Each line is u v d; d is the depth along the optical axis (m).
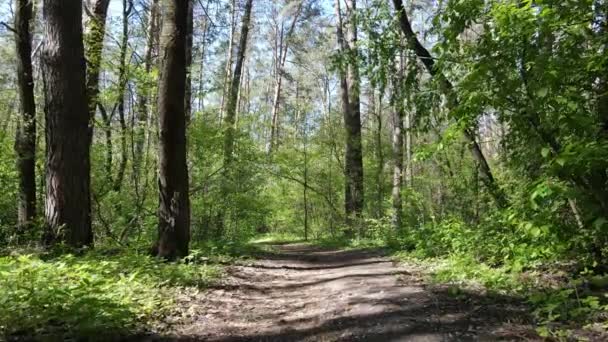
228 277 9.20
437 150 6.28
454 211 14.36
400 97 11.55
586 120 5.18
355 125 21.56
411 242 12.72
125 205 14.56
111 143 14.73
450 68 7.76
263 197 22.70
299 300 7.27
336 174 25.70
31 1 12.87
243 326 5.80
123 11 16.41
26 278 5.81
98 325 4.79
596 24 5.66
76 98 9.09
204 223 17.84
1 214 13.62
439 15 6.46
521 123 5.95
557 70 5.18
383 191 22.36
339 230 24.59
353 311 6.02
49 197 9.01
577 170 5.02
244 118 20.05
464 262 8.07
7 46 23.34
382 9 12.11
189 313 6.21
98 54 13.02
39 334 4.58
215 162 17.86
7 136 14.76
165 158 10.08
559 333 4.39
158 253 10.07
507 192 9.62
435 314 5.50
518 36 5.44
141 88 13.74
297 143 25.42
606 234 5.71
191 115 18.27
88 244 9.20
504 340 4.46
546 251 6.56
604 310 4.87
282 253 15.82
